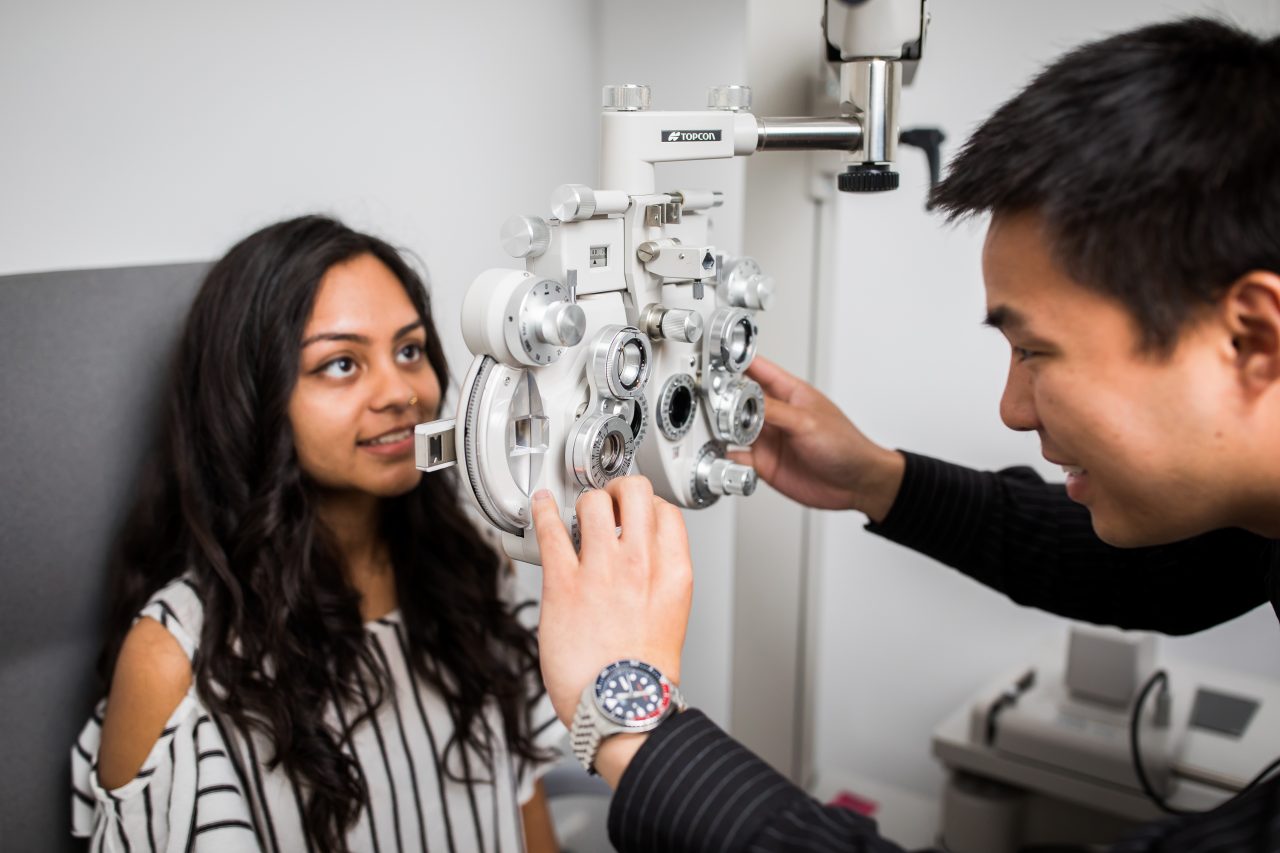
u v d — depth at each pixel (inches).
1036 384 19.5
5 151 32.5
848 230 58.0
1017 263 18.6
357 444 34.4
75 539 34.7
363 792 34.6
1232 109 16.3
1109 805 44.6
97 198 35.2
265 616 33.9
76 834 34.8
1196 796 43.3
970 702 58.9
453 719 38.2
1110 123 16.8
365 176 44.6
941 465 33.2
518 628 41.8
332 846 33.8
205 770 32.3
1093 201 16.9
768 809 18.8
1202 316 17.0
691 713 20.3
